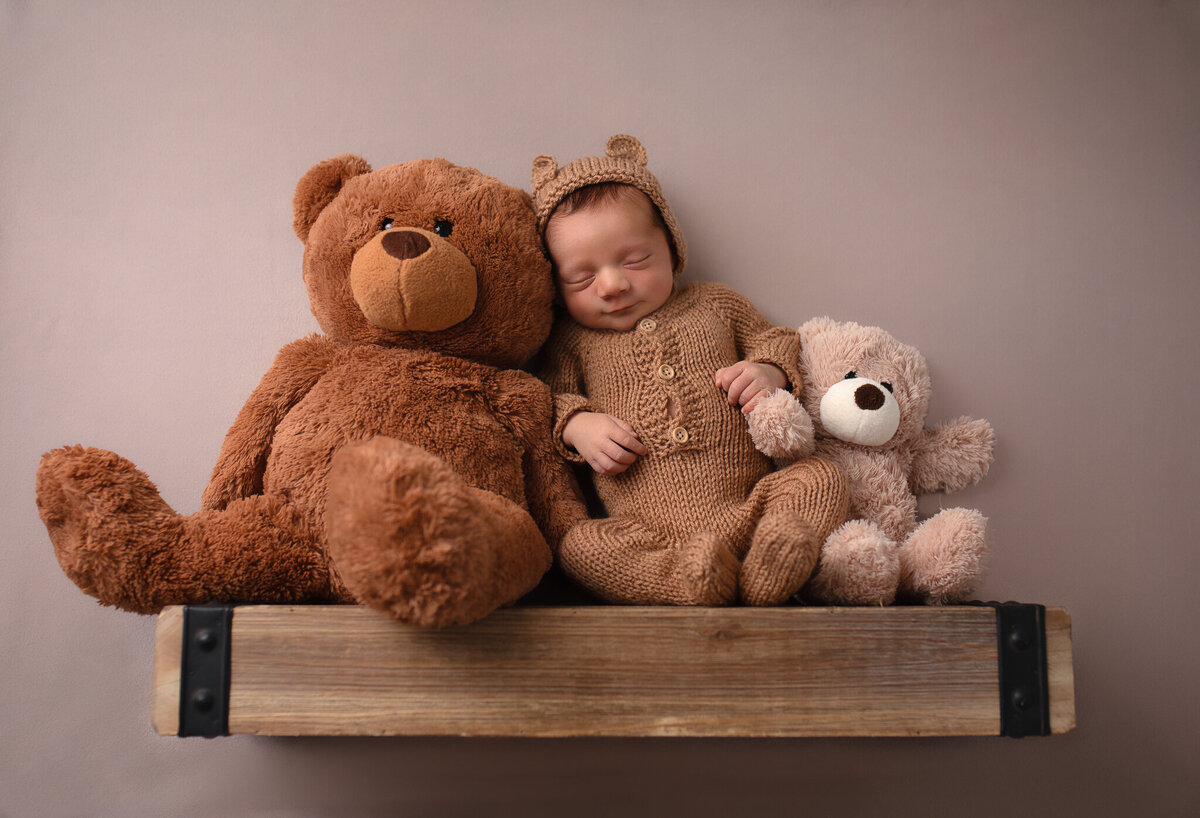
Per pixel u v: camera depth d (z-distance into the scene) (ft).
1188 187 3.84
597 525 2.90
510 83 3.76
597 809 3.29
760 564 2.57
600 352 3.28
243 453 2.90
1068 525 3.59
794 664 2.55
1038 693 2.60
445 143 3.70
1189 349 3.74
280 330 3.58
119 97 3.65
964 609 2.63
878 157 3.79
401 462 2.21
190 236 3.60
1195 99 3.89
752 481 3.13
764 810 3.32
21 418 3.45
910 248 3.74
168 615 2.50
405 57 3.75
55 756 3.26
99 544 2.48
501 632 2.52
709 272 3.68
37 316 3.51
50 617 3.34
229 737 3.30
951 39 3.82
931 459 3.46
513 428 3.03
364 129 3.69
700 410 3.11
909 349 3.44
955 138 3.82
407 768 3.29
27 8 3.67
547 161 3.35
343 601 2.72
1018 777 3.40
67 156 3.61
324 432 2.79
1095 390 3.69
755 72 3.82
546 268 3.19
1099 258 3.77
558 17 3.80
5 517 3.39
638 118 3.76
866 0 3.88
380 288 2.77
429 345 3.05
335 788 3.27
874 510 3.18
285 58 3.71
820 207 3.75
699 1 3.84
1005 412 3.66
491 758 3.30
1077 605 3.54
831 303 3.69
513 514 2.59
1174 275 3.78
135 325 3.54
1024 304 3.73
